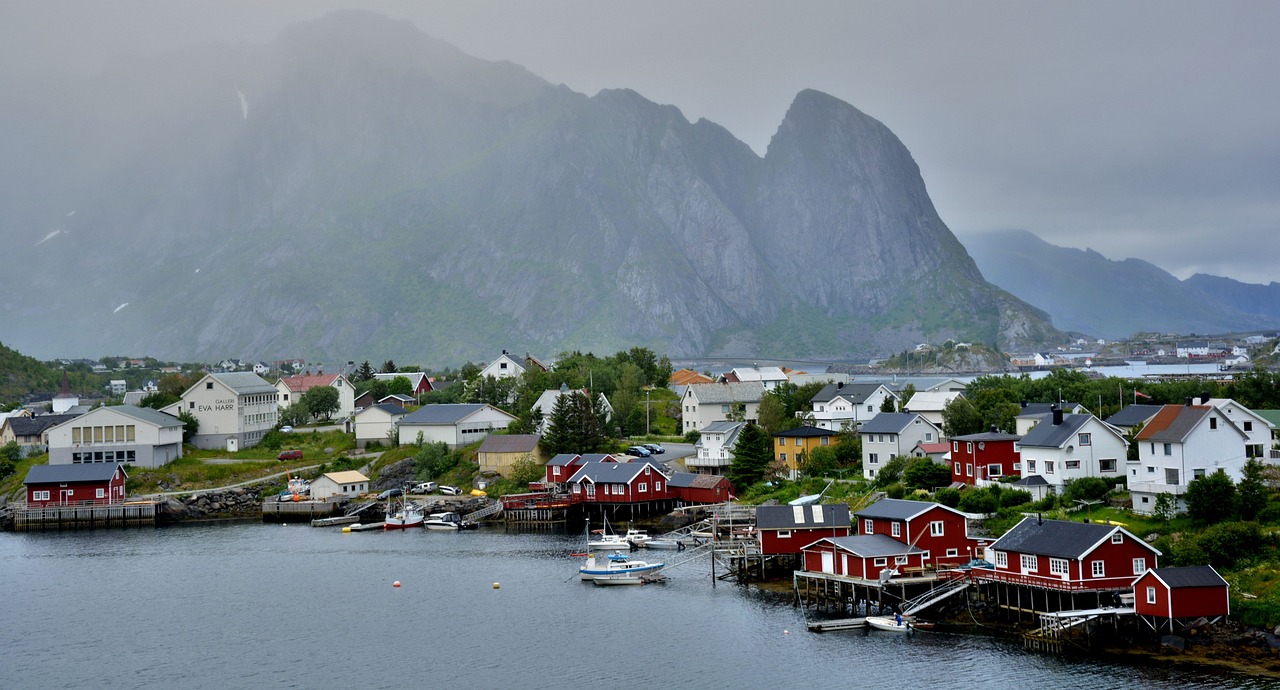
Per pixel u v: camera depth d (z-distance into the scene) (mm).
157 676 93625
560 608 112625
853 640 95875
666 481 170875
